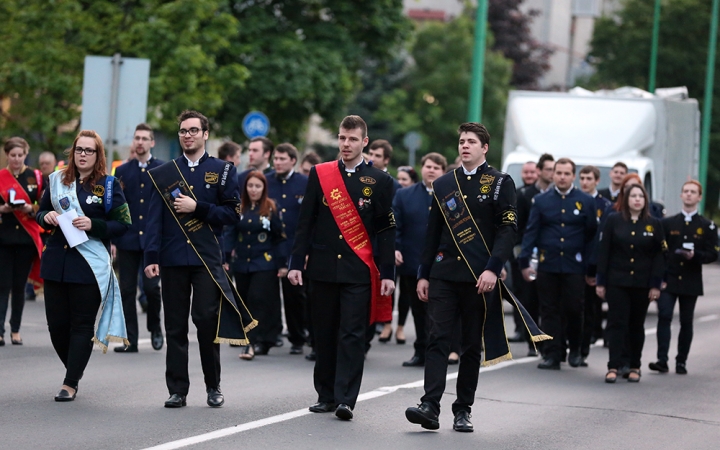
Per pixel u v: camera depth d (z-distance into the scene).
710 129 68.38
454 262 11.05
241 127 42.81
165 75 32.44
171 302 11.78
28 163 34.09
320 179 11.60
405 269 16.58
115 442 9.99
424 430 11.16
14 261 16.50
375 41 46.69
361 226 11.51
